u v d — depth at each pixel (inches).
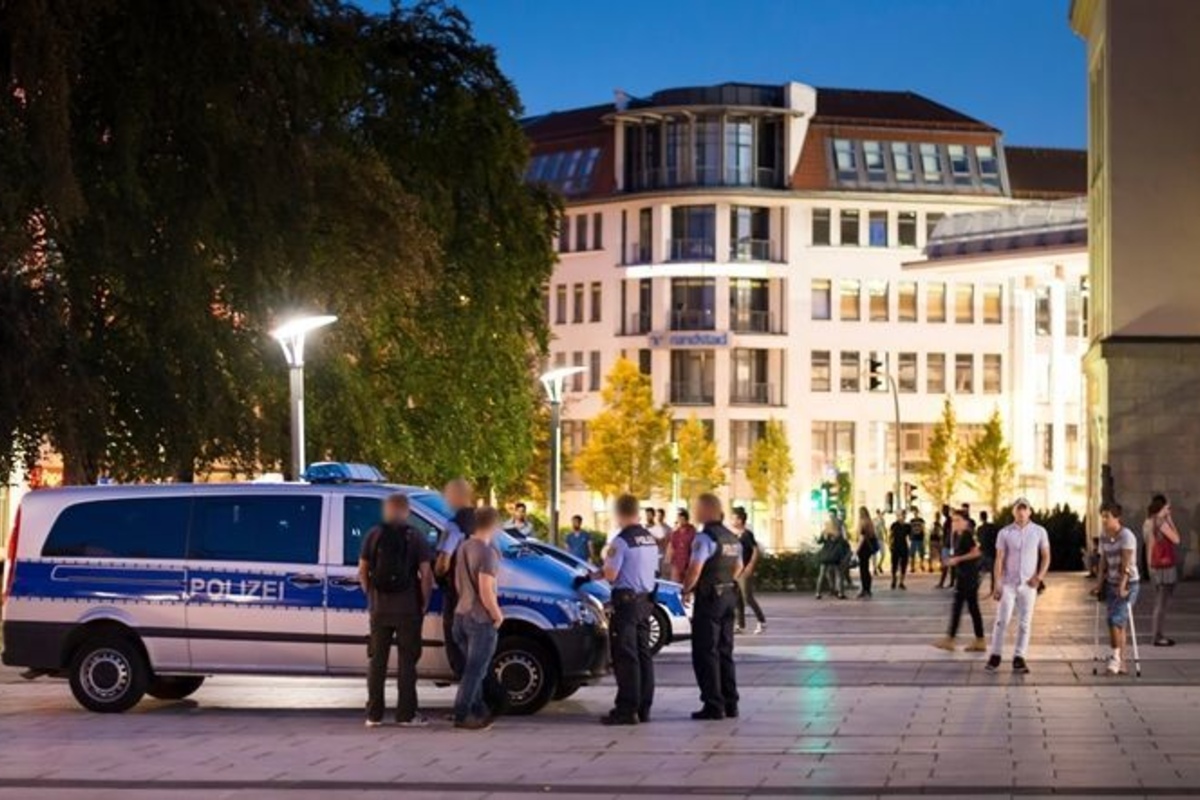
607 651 928.3
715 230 5083.7
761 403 5108.3
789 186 5108.3
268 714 940.0
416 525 920.3
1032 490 4803.2
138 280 1643.7
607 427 4717.0
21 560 951.0
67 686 1097.4
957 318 5142.7
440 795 676.7
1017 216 3599.9
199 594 933.8
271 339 1732.3
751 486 5064.0
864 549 2170.3
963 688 1037.8
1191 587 2257.6
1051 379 4744.1
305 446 1780.3
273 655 927.0
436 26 2188.7
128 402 1672.0
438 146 2160.4
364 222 1806.1
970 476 4813.0
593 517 5073.8
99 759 772.0
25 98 1517.0
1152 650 1295.5
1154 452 2417.6
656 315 5137.8
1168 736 822.5
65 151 1503.4
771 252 5118.1
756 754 773.3
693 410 5103.3
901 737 823.1
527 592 915.4
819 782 697.0
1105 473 2421.3
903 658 1250.0
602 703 976.9
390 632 875.4
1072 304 5027.1
